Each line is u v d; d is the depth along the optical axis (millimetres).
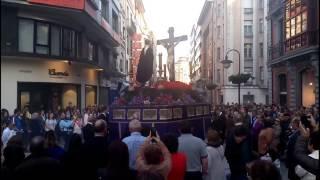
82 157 6219
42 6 22500
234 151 7859
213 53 62844
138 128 7039
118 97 15000
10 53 21797
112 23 38875
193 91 16875
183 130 7055
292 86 28188
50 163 4750
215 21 60250
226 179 8617
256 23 51188
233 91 50906
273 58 31781
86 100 29969
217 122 14055
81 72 28094
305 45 24312
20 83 23094
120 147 5332
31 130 17188
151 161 5301
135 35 56312
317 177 4023
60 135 17750
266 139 7723
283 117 13320
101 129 6543
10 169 4945
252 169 3643
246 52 51531
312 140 5137
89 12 25719
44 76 24156
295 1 26375
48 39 23969
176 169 5922
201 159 6938
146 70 15922
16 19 22328
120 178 5211
